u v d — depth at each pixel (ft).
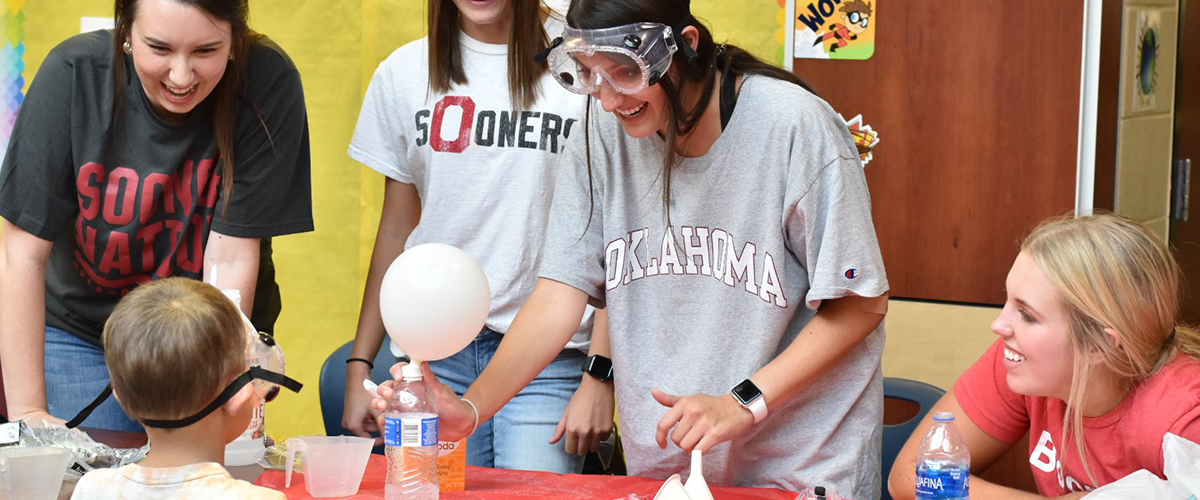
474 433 8.70
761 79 6.56
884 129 10.25
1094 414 6.03
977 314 10.11
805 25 10.36
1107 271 5.75
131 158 7.75
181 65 6.98
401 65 8.92
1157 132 11.55
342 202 12.07
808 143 6.36
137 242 7.94
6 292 7.61
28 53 11.68
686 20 6.19
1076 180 9.76
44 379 7.72
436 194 8.71
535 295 7.16
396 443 5.83
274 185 8.16
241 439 6.76
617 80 6.02
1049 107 9.77
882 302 6.62
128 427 8.14
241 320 5.69
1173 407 5.73
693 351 6.79
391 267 5.99
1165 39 11.57
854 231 6.38
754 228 6.58
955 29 9.95
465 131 8.57
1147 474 5.19
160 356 5.23
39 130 7.52
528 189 8.53
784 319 6.65
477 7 8.17
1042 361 5.96
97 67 7.59
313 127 11.96
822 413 6.77
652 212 6.82
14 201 7.59
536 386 8.60
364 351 9.07
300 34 11.84
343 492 6.13
